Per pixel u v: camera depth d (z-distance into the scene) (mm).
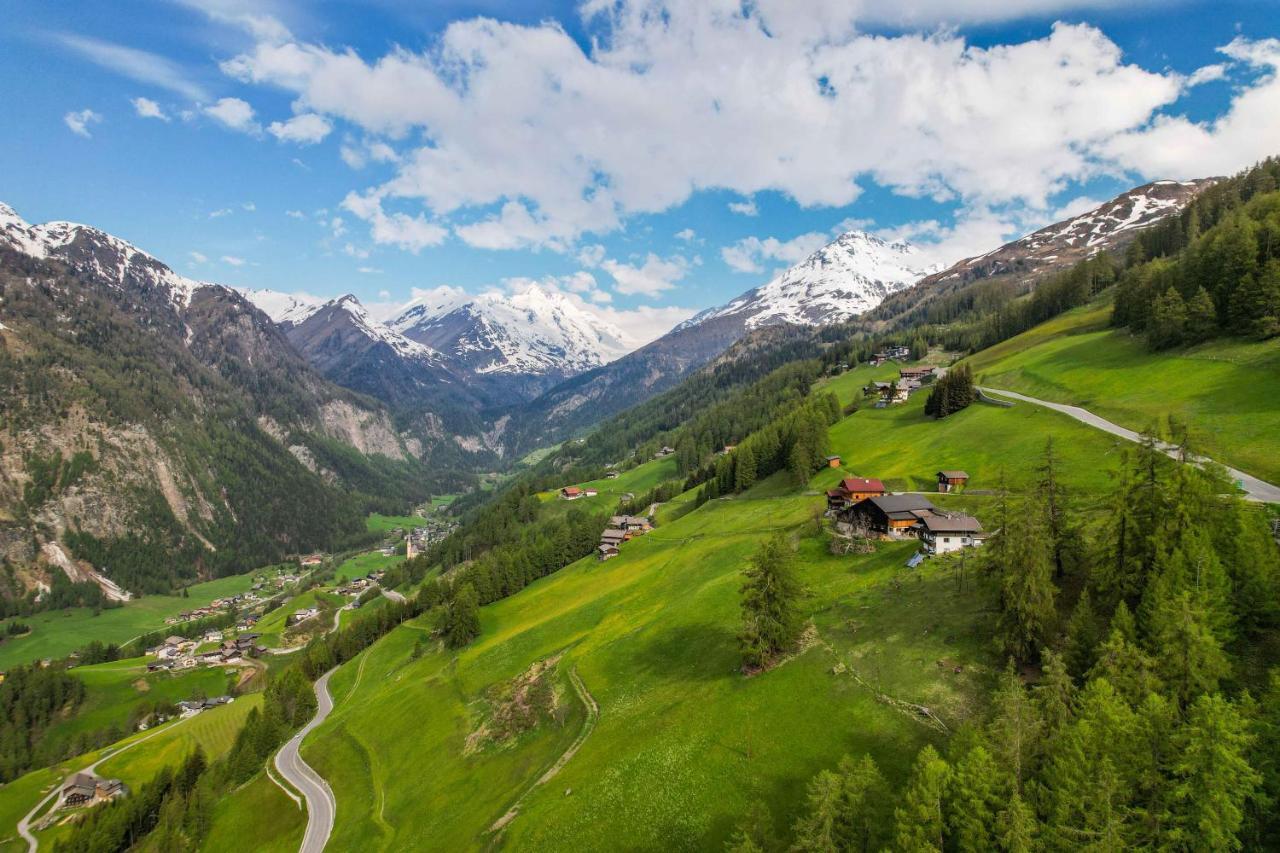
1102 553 59406
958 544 85500
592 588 137750
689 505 190375
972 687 57500
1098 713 40281
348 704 138500
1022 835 36188
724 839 53406
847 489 114000
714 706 70562
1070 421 116312
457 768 89000
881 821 43438
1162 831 36594
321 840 87500
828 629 75500
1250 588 50219
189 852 100688
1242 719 37125
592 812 61844
